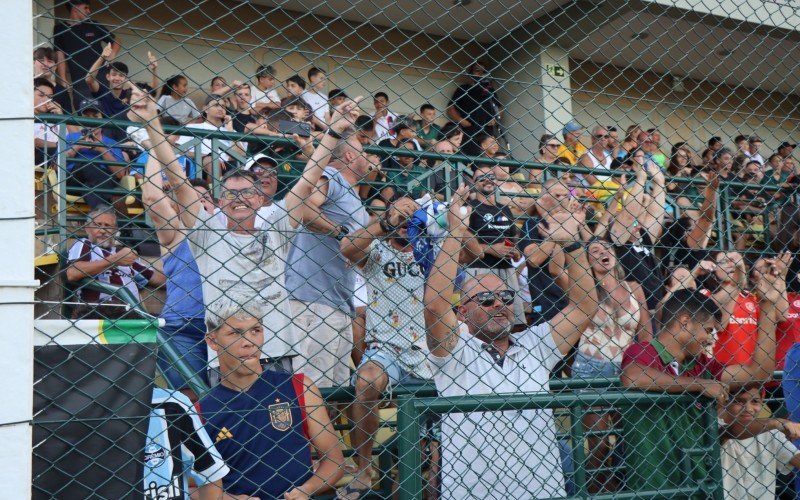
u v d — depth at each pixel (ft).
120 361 7.55
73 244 12.66
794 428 12.54
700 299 12.23
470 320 11.33
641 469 11.32
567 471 12.37
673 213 17.71
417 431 9.72
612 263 13.84
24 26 7.00
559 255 12.79
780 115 31.45
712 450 11.32
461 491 10.53
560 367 13.71
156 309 15.12
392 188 15.53
